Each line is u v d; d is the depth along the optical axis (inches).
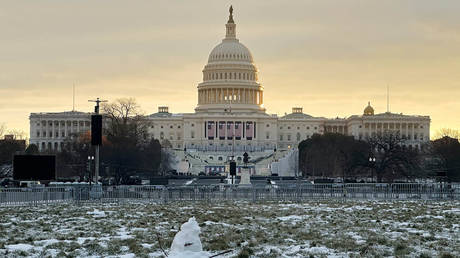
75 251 2269.9
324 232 2842.0
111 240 2536.9
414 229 2938.0
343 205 4397.1
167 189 5022.1
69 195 4842.5
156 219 3373.5
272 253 2246.6
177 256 1664.6
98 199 4815.5
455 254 2230.6
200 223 3147.1
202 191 5157.5
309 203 4594.0
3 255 2177.7
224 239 2571.4
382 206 4276.6
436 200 4926.2
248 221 3277.6
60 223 3169.3
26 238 2600.9
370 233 2785.4
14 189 4581.7
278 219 3380.9
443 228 2965.1
